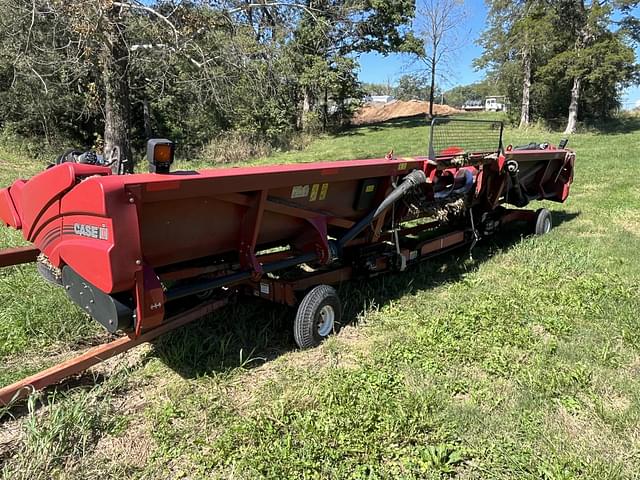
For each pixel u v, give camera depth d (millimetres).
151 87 19078
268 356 4090
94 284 2914
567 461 2854
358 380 3631
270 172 3562
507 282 5746
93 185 2725
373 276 5273
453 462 2859
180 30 12938
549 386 3574
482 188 6414
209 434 3100
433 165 5102
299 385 3605
